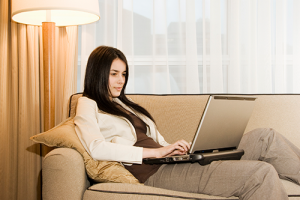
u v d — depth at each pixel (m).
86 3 1.69
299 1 2.23
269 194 0.87
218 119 1.03
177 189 1.06
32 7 1.61
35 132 2.08
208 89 2.29
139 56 2.28
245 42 2.25
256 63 2.26
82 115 1.21
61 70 2.15
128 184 1.03
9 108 2.09
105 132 1.30
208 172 1.00
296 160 1.19
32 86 2.05
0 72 2.01
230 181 0.95
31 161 2.07
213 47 2.23
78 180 1.02
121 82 1.42
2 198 2.05
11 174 2.08
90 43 2.20
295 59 2.25
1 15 2.01
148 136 1.51
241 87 2.28
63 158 1.01
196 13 2.29
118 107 1.42
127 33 2.21
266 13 2.23
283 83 2.25
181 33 2.26
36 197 2.10
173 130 1.71
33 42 2.06
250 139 1.31
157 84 2.26
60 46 2.15
